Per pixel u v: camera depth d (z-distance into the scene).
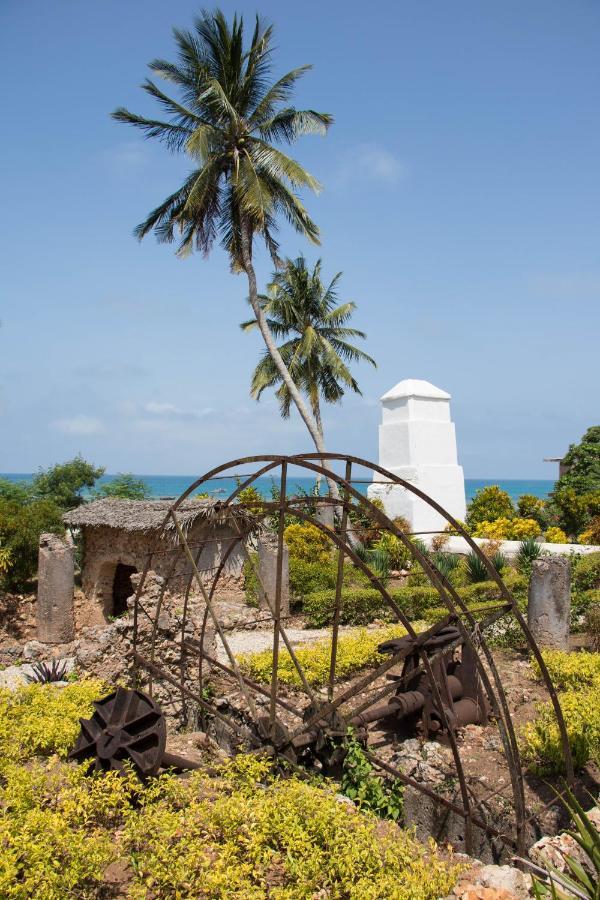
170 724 11.05
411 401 33.81
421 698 9.11
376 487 34.84
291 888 5.21
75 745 7.88
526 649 13.66
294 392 24.48
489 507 34.53
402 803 7.95
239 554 20.20
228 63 21.75
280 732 8.37
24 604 18.16
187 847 5.48
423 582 19.38
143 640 11.31
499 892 5.23
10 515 19.38
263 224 22.11
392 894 4.99
